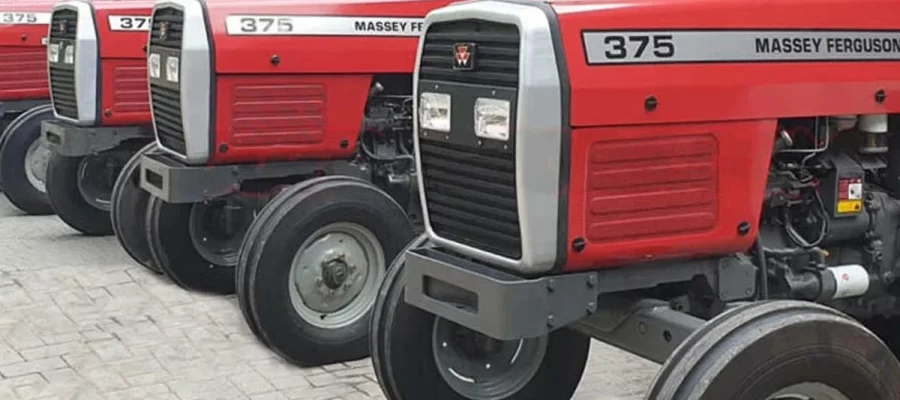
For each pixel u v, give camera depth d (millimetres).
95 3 6332
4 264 6184
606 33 2793
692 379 2631
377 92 5133
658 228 2922
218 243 5609
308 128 5012
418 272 3104
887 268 3547
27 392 4238
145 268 6066
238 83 4867
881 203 3514
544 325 2854
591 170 2809
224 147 4883
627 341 3133
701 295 3154
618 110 2809
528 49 2697
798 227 3445
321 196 4547
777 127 3180
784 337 2662
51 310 5289
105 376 4406
